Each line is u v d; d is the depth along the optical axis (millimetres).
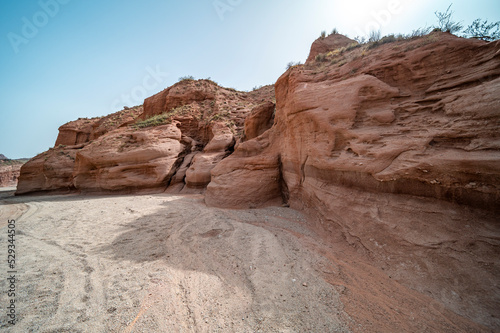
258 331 2609
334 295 3256
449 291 3137
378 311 2934
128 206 10469
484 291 2957
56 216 9125
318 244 5098
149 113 28234
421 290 3281
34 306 3105
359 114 6000
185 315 2902
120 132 18609
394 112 5492
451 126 4121
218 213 8062
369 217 4840
